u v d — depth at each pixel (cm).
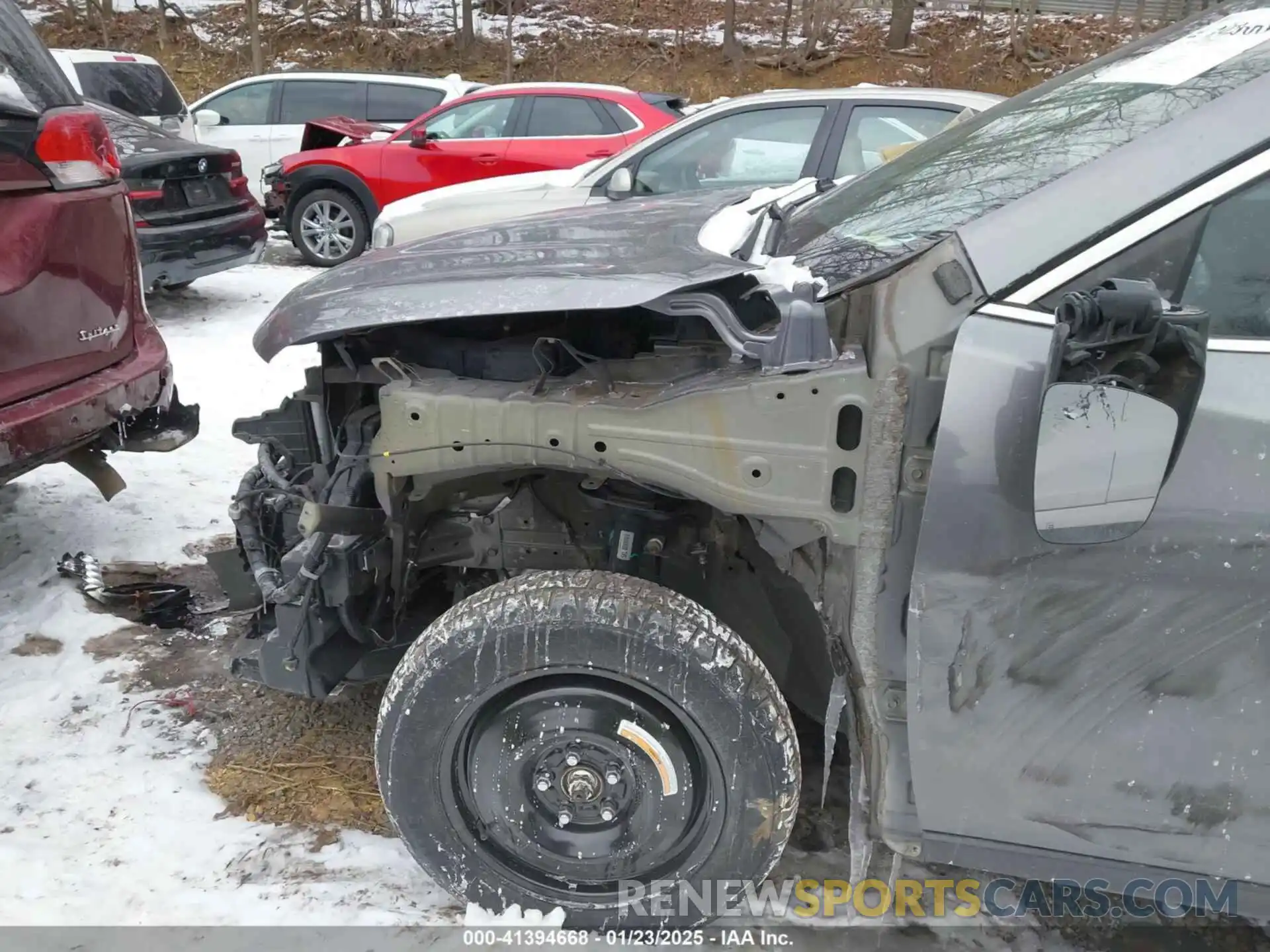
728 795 200
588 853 209
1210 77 188
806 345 179
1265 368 159
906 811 191
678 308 195
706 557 230
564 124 882
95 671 306
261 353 220
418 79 1140
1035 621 171
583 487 223
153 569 371
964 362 165
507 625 194
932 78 1755
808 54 1798
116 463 458
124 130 707
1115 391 150
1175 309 150
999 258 167
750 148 567
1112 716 174
